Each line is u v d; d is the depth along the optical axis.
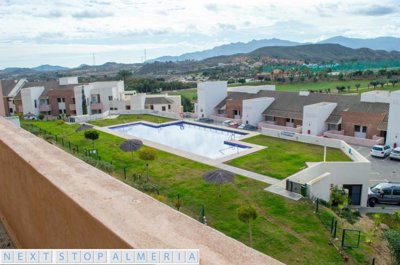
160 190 20.19
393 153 29.09
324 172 21.62
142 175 22.89
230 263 1.80
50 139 31.84
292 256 13.07
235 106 46.56
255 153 27.75
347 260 12.87
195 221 2.31
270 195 19.05
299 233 14.81
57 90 55.09
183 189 20.31
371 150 30.61
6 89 59.16
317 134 37.12
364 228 16.47
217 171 19.12
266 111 43.44
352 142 34.62
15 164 4.33
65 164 3.67
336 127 37.28
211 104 49.75
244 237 14.53
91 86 56.22
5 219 5.63
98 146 30.86
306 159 25.55
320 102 40.41
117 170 24.00
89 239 2.50
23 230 4.59
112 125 41.56
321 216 16.36
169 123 42.25
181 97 65.06
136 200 2.66
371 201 21.22
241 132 36.75
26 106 54.66
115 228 2.18
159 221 2.29
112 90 55.62
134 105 54.25
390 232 13.37
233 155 27.47
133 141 25.58
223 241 2.04
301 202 18.05
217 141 35.34
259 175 22.39
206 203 18.27
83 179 3.17
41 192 3.46
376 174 25.94
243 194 19.31
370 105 37.00
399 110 31.33
